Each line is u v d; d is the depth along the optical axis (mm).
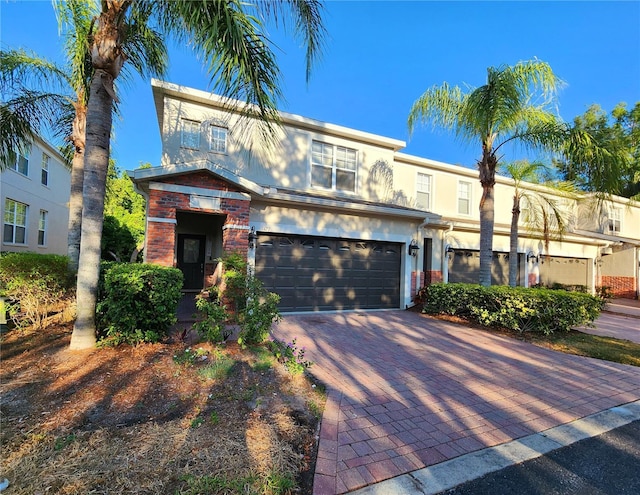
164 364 4539
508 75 7934
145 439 2863
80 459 2564
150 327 5402
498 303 8359
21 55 7641
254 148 10797
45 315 6266
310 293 9836
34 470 2430
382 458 2869
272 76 4641
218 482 2342
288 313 9492
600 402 4285
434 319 9602
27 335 5707
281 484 2381
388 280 11148
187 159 10102
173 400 3629
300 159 11430
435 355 6098
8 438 2824
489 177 9203
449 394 4336
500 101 8031
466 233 13289
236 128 10445
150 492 2260
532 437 3344
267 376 4465
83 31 6508
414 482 2574
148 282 5281
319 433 3219
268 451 2783
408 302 11203
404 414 3725
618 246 17250
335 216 10086
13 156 8555
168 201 7402
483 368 5457
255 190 8156
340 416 3600
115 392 3725
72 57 7195
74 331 4992
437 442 3170
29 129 8531
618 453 3109
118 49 5043
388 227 11023
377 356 5895
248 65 4320
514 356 6223
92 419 3180
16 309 6164
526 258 14883
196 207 7645
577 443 3266
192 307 9391
